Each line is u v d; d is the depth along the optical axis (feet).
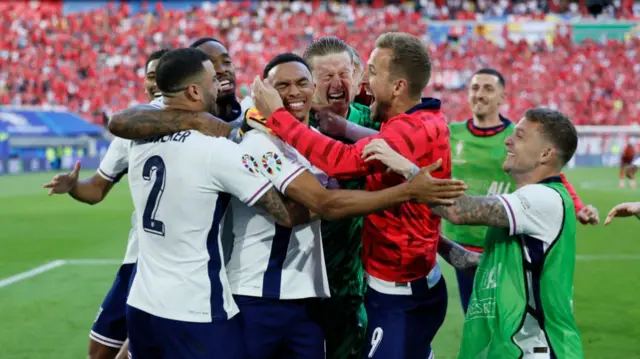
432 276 10.82
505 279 9.72
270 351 9.71
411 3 136.15
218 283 9.30
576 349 9.62
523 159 10.07
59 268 27.35
